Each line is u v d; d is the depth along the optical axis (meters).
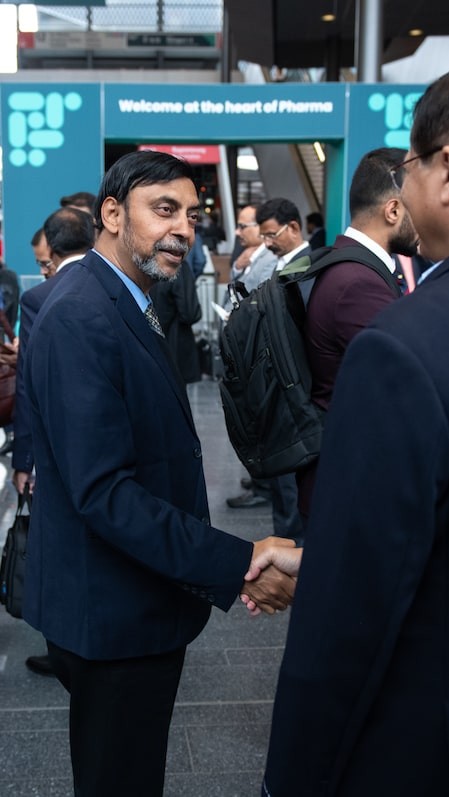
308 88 8.27
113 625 1.55
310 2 13.51
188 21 26.08
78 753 1.66
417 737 0.98
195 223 1.63
